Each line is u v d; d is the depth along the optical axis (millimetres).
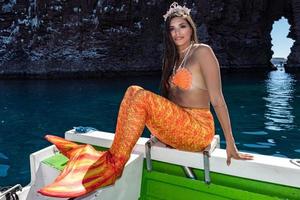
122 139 1873
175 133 1960
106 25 22609
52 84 17922
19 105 11352
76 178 1824
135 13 23281
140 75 23406
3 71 21906
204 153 1936
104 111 10109
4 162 5395
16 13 22922
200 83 2004
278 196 1745
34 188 2240
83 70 22094
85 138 2471
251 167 1814
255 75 22609
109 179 1824
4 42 22844
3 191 2148
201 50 1971
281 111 9695
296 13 24484
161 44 24516
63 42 22266
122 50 23312
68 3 22000
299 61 24562
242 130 7359
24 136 7141
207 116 2051
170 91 2174
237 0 25156
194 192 1981
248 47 26562
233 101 11734
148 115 1916
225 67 25297
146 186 2174
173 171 2096
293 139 6496
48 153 2447
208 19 24469
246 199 1788
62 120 8836
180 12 2082
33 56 22281
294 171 1684
